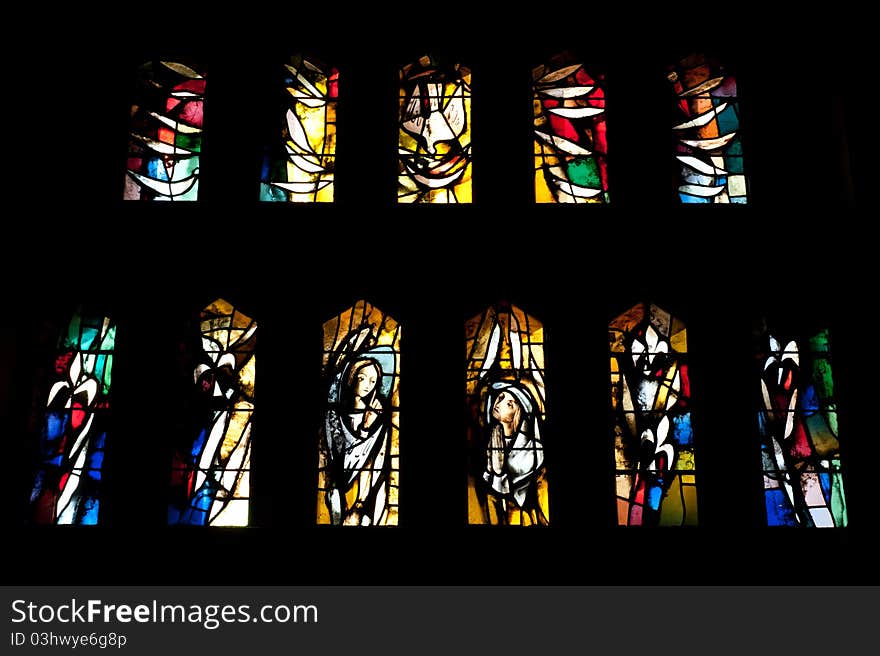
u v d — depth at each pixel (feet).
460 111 21.80
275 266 20.15
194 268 20.08
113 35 21.62
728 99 21.95
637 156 21.16
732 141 21.74
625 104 21.59
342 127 21.31
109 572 18.11
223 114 21.24
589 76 22.08
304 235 20.27
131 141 21.22
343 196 20.70
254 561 18.26
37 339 19.72
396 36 21.99
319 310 20.03
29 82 20.58
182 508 18.85
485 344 20.13
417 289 20.10
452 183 21.15
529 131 21.34
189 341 19.92
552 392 19.60
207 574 18.16
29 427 19.19
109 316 20.11
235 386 19.65
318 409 19.45
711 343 19.92
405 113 21.77
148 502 18.66
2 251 19.53
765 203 20.90
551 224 20.40
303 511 18.71
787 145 21.38
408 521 18.66
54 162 20.53
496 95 21.48
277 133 21.49
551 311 20.06
